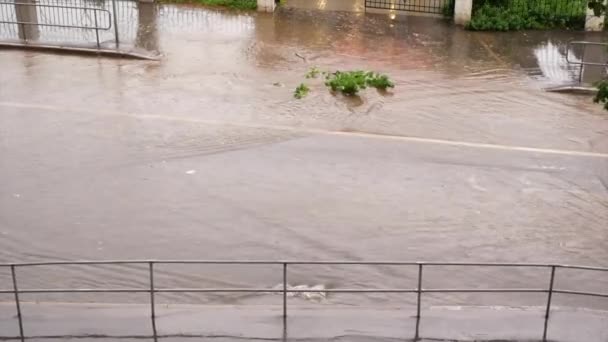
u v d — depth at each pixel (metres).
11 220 15.34
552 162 18.22
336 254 14.50
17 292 10.62
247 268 14.07
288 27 26.09
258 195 16.38
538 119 20.39
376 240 14.98
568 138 19.45
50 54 23.44
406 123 19.86
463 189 16.91
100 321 10.84
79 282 13.53
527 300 13.42
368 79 21.78
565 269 14.23
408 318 11.04
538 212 16.17
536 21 26.81
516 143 19.06
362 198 16.39
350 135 19.11
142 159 17.66
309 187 16.73
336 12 27.62
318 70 22.73
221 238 14.91
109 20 24.06
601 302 13.42
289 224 15.41
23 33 24.08
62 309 11.10
